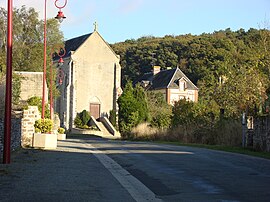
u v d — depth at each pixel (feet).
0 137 52.90
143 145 100.53
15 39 179.01
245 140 92.89
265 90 102.83
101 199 29.84
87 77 220.23
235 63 147.74
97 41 223.10
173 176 43.75
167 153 73.20
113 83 225.35
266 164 55.98
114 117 215.51
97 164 53.11
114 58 225.97
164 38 361.92
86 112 214.48
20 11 181.98
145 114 159.22
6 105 46.96
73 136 178.19
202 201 30.19
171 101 258.16
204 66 282.97
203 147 92.32
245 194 33.04
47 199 28.78
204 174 45.24
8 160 47.98
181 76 268.41
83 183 36.65
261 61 120.88
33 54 181.47
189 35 358.64
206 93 192.65
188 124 124.36
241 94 121.19
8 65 46.47
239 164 55.67
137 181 40.09
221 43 288.51
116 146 95.50
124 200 29.89
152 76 289.53
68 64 217.15
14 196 29.37
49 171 43.42
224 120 109.70
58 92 196.65
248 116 101.76
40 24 184.03
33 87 138.41
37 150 69.46
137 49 337.31
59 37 188.34
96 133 200.85
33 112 77.30
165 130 132.05
